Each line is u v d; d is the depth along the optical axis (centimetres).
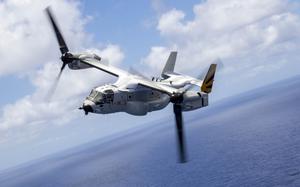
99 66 4528
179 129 3803
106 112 3750
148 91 3966
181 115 3859
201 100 4009
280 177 18275
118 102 3769
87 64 4625
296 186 16200
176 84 4506
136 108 3828
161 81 4609
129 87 3791
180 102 3809
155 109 4069
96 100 3672
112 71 4406
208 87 4078
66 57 4666
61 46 4769
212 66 4059
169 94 3791
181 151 3647
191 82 4591
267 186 17412
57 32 4753
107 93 3694
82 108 3672
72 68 4734
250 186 18088
